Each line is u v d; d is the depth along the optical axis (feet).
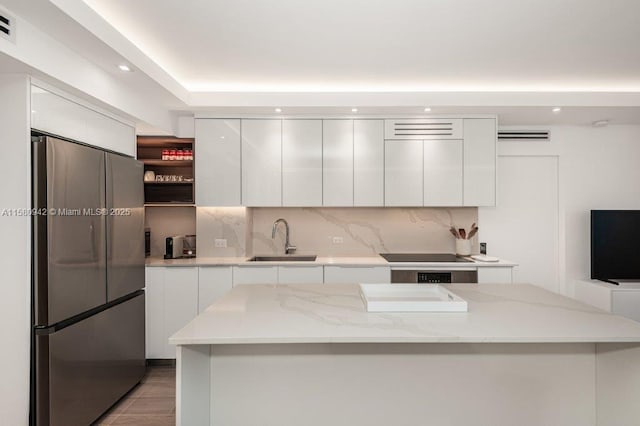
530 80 10.84
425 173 12.58
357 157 12.62
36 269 6.77
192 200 13.83
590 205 13.96
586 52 8.97
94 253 8.09
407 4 6.88
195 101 11.49
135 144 10.66
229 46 8.63
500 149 14.06
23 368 6.74
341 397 6.06
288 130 12.61
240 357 6.05
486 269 11.79
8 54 5.94
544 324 5.44
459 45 8.58
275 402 6.05
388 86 11.38
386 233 14.05
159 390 9.98
